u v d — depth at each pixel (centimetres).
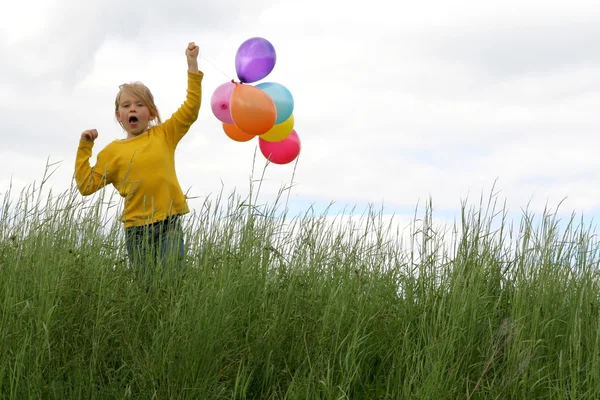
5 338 279
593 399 302
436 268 395
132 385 291
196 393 284
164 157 418
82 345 304
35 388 268
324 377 307
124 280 342
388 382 316
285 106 468
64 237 366
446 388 305
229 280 331
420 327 346
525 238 399
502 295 391
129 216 406
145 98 429
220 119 475
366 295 362
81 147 411
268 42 471
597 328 329
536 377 323
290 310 340
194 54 430
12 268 324
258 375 315
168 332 297
